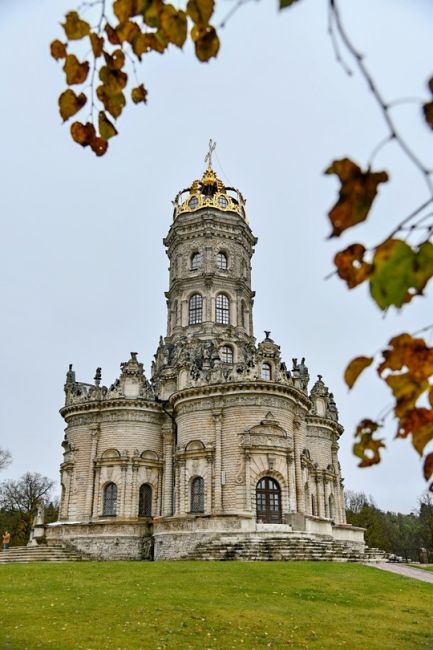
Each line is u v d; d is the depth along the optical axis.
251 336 75.06
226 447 57.44
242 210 79.56
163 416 65.81
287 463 57.03
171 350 72.69
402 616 26.89
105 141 8.36
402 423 5.94
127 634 21.61
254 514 53.28
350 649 20.72
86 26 7.54
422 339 5.78
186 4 6.62
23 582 32.44
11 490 108.00
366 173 5.02
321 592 31.08
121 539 57.31
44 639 20.41
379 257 5.09
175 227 77.62
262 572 36.25
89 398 65.94
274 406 58.31
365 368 5.93
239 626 23.45
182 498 58.06
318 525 56.56
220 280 74.44
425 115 4.85
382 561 52.84
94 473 63.19
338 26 4.66
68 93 7.96
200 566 38.59
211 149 83.31
